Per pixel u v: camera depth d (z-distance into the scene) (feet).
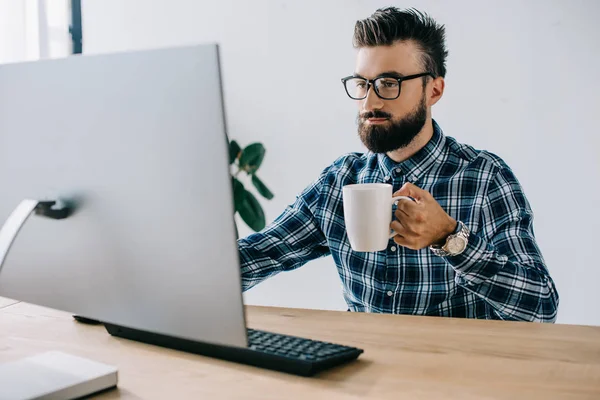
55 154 2.39
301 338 2.81
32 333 3.17
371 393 2.29
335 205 5.02
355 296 4.90
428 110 4.79
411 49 4.58
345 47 8.09
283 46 8.45
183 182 2.07
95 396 2.32
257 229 8.64
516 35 7.30
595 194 7.16
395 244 4.68
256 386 2.38
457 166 4.82
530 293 3.65
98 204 2.31
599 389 2.28
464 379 2.42
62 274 2.53
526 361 2.62
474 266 3.57
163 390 2.36
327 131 8.32
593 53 7.02
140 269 2.26
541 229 7.41
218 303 2.09
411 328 3.20
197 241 2.09
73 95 2.28
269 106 8.61
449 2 7.54
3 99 2.52
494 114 7.50
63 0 9.48
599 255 7.19
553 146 7.28
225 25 8.75
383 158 4.99
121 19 9.39
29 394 2.17
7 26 8.73
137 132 2.14
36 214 2.52
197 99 1.98
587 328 3.13
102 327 3.27
